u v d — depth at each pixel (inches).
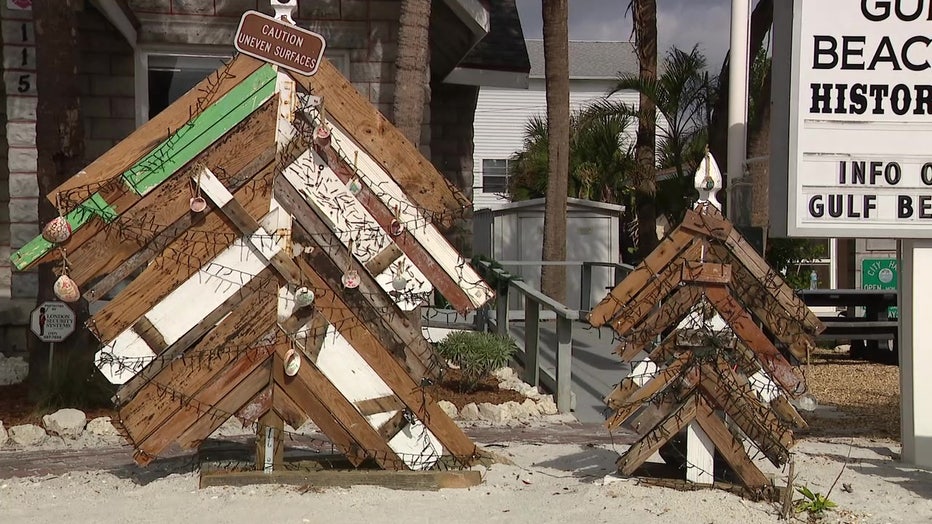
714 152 534.9
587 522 204.7
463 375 358.3
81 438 292.7
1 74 505.7
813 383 458.3
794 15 271.3
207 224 219.6
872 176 274.5
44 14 330.3
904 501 235.1
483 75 578.2
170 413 218.8
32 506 215.6
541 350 451.2
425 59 376.2
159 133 217.3
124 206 215.5
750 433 222.1
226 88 219.8
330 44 446.0
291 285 222.8
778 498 221.0
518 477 242.4
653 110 627.2
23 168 405.4
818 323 221.8
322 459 239.1
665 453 246.2
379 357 225.9
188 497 217.8
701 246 224.2
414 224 225.0
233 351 221.5
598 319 222.8
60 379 320.5
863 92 274.1
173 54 440.5
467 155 639.8
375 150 223.9
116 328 216.1
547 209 518.0
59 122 332.2
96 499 219.8
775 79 279.9
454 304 225.0
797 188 273.7
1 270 510.9
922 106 274.2
